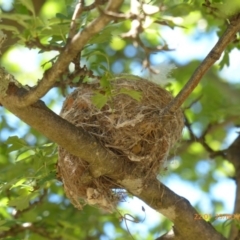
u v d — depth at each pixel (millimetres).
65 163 9086
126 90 8508
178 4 10867
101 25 6566
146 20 9859
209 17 14555
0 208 12820
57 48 7336
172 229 10336
